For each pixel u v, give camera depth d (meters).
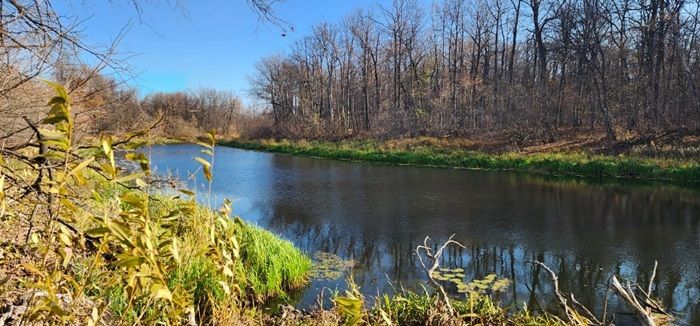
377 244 8.80
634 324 5.29
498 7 31.83
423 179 17.38
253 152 33.28
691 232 9.38
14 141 3.51
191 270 4.30
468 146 25.23
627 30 22.81
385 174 19.09
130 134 2.31
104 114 3.37
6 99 3.20
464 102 30.72
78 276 2.65
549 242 8.81
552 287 6.54
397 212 11.59
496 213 11.34
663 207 11.73
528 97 26.17
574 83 27.98
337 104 43.00
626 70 23.69
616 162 17.50
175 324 2.21
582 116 26.25
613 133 21.34
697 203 12.09
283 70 48.09
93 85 3.21
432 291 6.28
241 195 13.98
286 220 10.84
